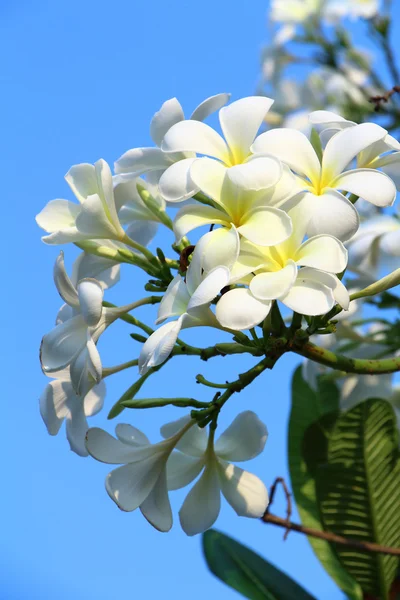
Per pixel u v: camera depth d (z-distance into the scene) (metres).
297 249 1.09
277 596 1.28
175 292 1.11
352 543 1.27
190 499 1.19
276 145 1.12
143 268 1.19
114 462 1.15
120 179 1.20
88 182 1.20
